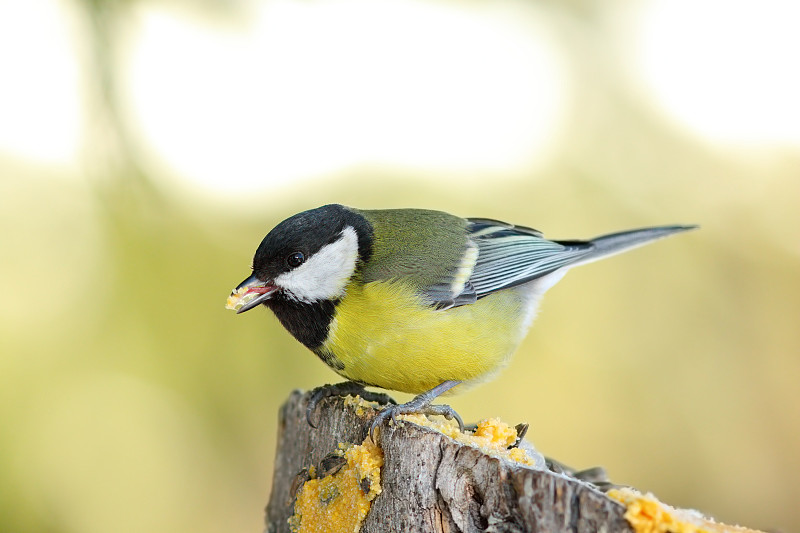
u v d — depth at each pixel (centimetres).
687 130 1252
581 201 1193
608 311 1192
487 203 1152
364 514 539
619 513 403
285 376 998
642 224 1202
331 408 627
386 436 534
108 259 938
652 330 1188
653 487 1127
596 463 1127
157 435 950
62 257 934
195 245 978
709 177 1222
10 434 889
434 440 505
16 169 951
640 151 1238
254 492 990
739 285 1203
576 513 418
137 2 944
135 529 934
